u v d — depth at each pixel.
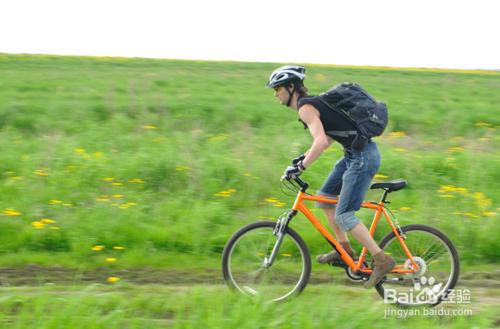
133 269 7.44
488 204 9.36
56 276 7.14
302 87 6.26
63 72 28.27
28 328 5.31
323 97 6.09
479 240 8.22
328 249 8.06
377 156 6.17
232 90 23.59
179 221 8.56
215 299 6.05
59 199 9.11
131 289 6.76
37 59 34.94
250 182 9.90
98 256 7.71
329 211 6.53
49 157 10.81
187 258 7.77
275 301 6.43
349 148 6.12
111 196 9.29
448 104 21.47
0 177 10.37
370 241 6.27
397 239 6.51
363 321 5.62
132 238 8.08
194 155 11.40
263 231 6.50
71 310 5.59
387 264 6.30
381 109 6.13
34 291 6.59
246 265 6.52
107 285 6.84
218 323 5.41
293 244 6.80
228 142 12.91
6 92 20.38
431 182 10.49
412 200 9.63
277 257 6.72
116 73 28.56
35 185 9.52
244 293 6.37
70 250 7.90
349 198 6.19
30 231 8.01
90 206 8.89
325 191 6.51
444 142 14.41
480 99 24.38
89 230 8.11
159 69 31.98
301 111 6.07
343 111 6.07
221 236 8.13
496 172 10.99
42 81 24.02
